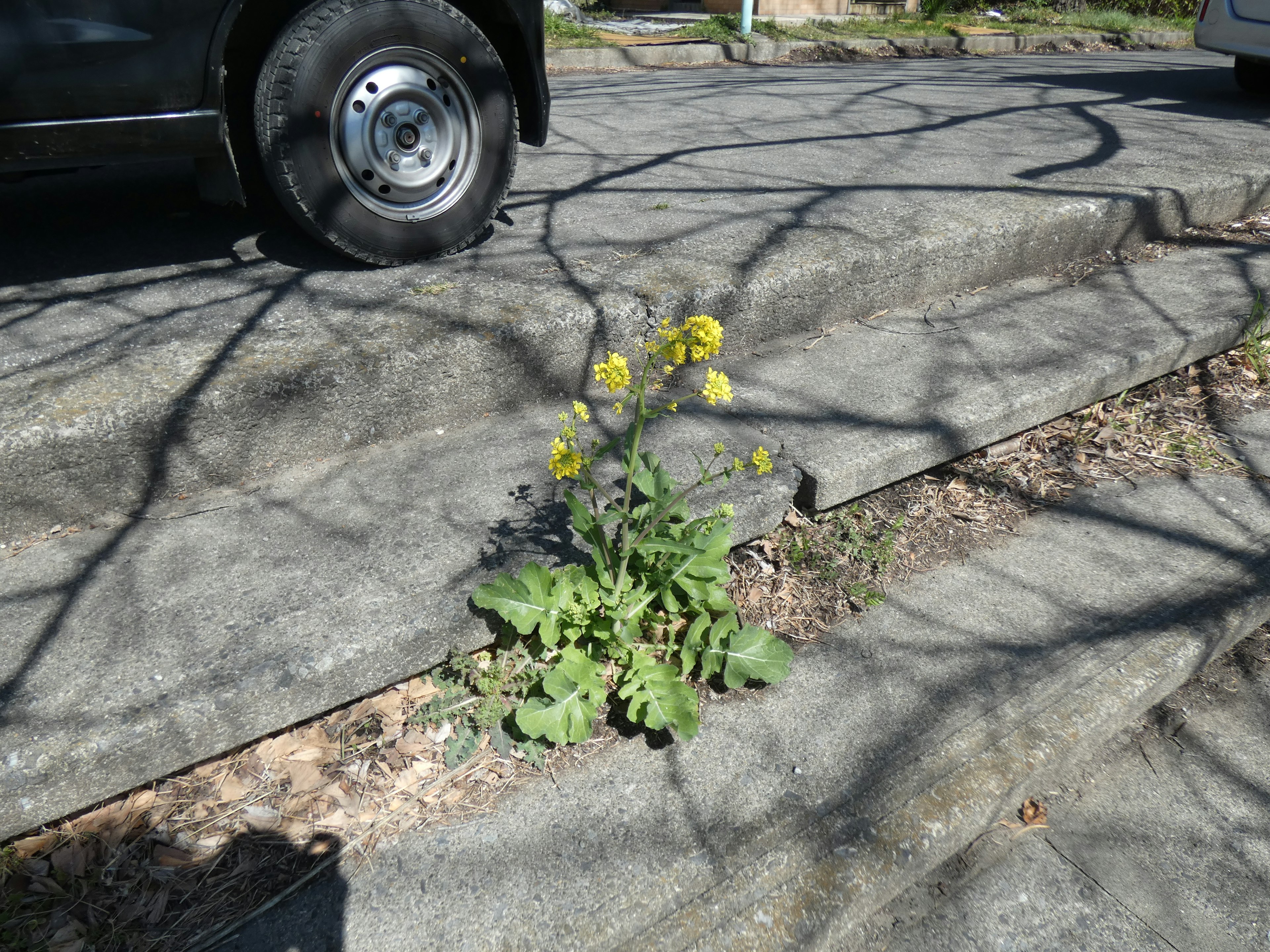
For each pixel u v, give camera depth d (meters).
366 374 2.53
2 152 2.46
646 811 1.83
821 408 2.83
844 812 1.84
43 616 1.96
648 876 1.70
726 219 3.71
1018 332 3.36
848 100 6.69
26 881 1.67
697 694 2.07
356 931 1.60
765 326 3.22
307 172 2.84
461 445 2.66
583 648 2.12
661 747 1.99
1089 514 2.80
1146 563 2.57
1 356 2.50
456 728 1.99
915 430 2.69
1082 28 14.38
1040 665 2.21
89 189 4.20
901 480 2.81
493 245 3.45
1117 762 2.17
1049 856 1.94
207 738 1.79
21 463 2.15
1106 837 1.99
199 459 2.39
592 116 6.04
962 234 3.54
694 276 3.08
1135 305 3.59
